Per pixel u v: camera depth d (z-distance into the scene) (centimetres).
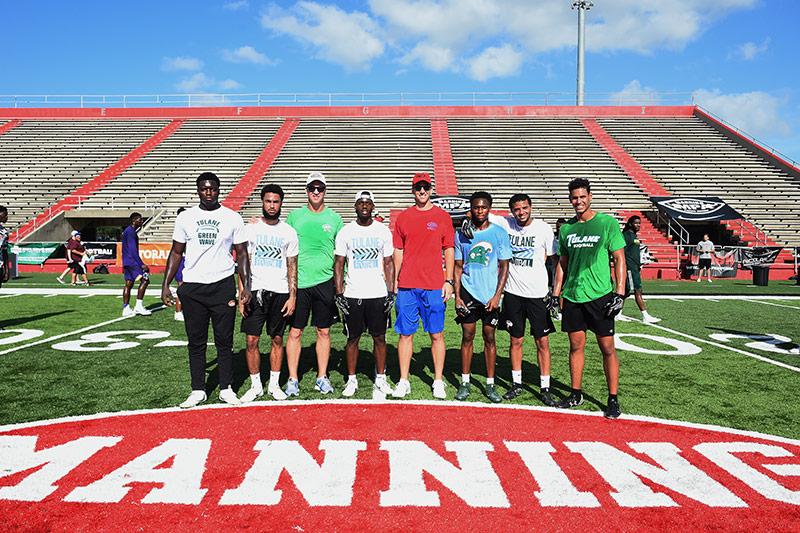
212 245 458
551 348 727
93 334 791
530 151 2953
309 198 509
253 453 359
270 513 282
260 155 2920
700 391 519
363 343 755
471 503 295
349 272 499
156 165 2827
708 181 2652
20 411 442
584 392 516
